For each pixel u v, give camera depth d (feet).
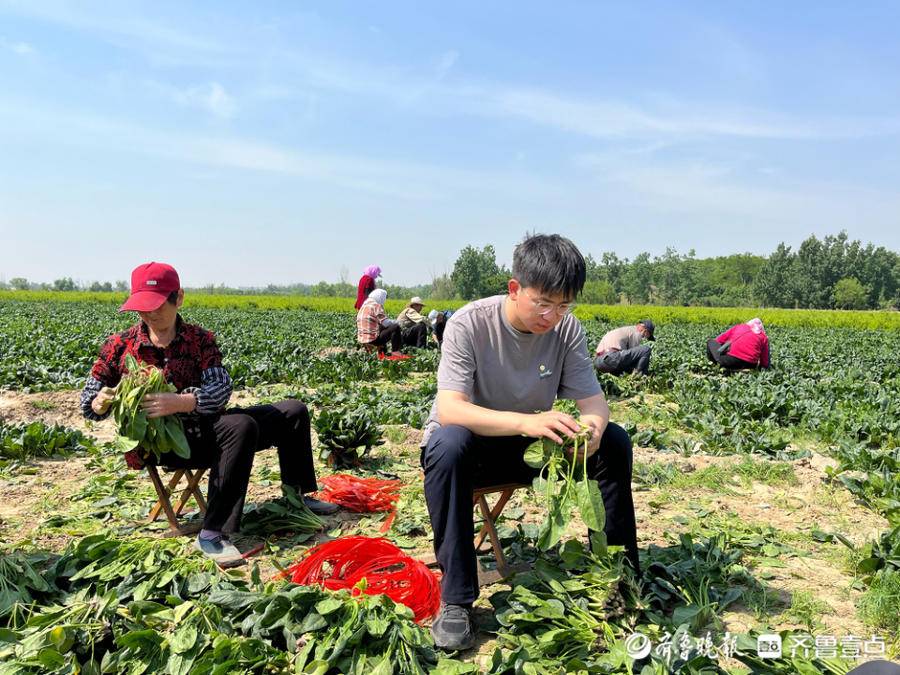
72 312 107.14
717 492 17.66
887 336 96.63
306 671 8.37
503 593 10.48
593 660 8.86
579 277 9.50
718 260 524.93
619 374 36.65
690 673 8.08
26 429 20.33
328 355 43.80
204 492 16.47
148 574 10.32
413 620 9.21
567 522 9.45
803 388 33.83
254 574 10.16
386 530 13.92
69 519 14.42
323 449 19.33
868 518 15.80
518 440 10.95
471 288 321.73
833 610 10.91
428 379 37.06
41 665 8.20
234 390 33.30
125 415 11.91
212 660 8.30
